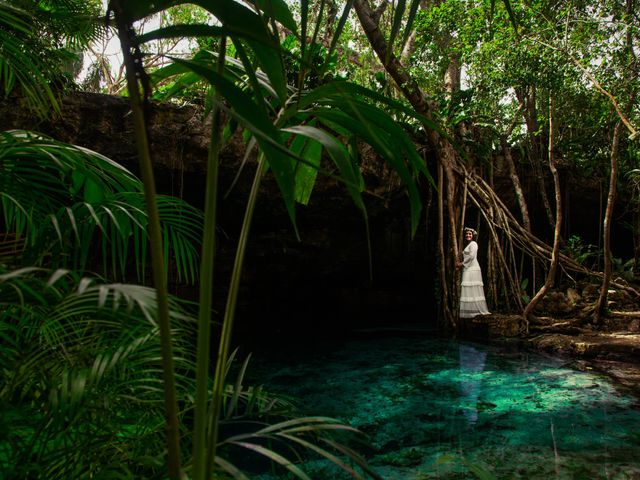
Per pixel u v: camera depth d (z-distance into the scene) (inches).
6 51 72.6
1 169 61.6
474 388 211.0
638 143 396.5
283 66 43.1
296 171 58.4
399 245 435.5
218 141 40.6
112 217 58.6
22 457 48.5
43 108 82.4
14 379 51.3
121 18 36.9
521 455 136.7
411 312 467.2
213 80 36.5
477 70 342.3
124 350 56.1
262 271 398.0
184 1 37.4
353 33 405.4
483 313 362.9
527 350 295.6
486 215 384.2
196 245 325.7
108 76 329.7
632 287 404.2
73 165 63.6
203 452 39.7
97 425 57.1
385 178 373.1
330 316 442.0
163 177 303.0
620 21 299.7
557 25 303.3
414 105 340.8
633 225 459.8
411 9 40.3
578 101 386.6
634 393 199.6
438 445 145.3
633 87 297.1
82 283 31.7
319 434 55.0
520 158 436.8
